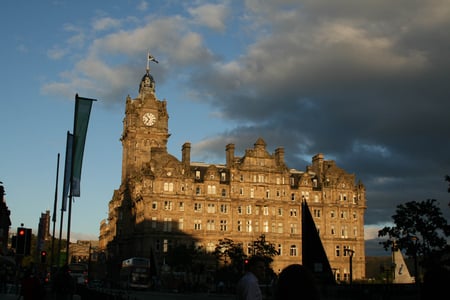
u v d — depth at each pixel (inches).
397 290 2851.9
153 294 4133.9
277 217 6840.6
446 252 2878.9
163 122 7716.5
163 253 6343.5
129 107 7770.7
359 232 7140.8
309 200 7032.5
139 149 7568.9
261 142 6953.7
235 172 6771.7
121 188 7849.4
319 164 7278.5
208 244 6545.3
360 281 6392.7
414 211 3447.3
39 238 3991.1
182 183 6569.9
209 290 4960.6
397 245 3513.8
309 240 2353.6
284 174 6963.6
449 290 480.1
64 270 1695.4
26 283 1375.5
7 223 5861.2
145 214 6373.0
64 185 2380.7
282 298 439.5
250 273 631.8
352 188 7224.4
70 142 2368.4
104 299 1756.9
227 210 6692.9
